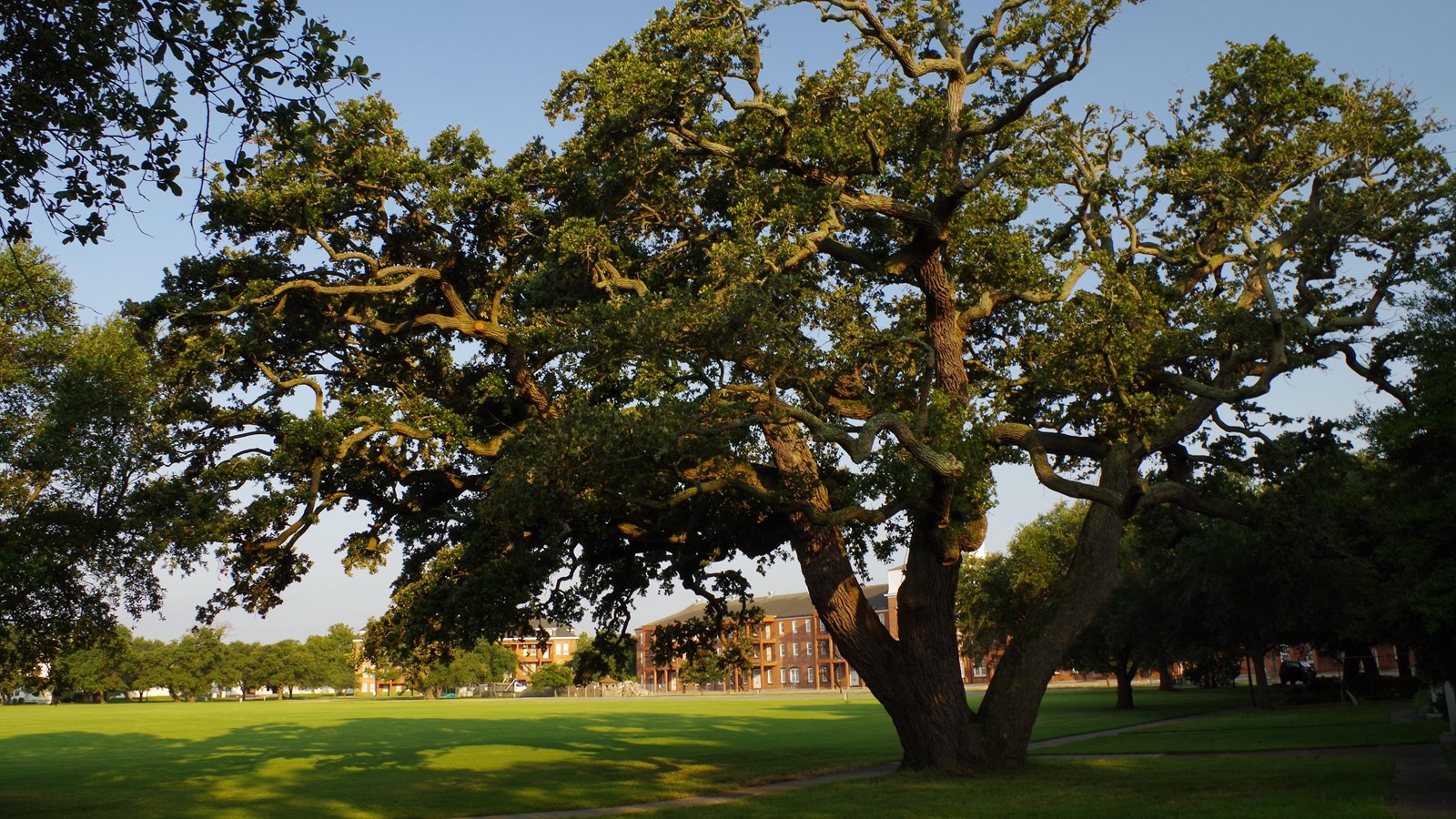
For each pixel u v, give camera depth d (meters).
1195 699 65.12
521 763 32.47
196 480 21.59
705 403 18.25
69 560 20.80
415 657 23.36
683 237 24.80
